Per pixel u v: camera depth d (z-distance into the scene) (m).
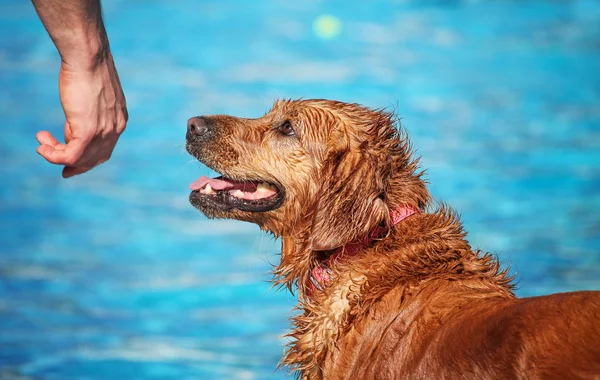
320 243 4.50
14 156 12.07
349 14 20.02
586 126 13.28
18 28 18.09
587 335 3.15
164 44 17.80
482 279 4.23
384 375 3.94
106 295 8.03
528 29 18.81
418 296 4.10
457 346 3.57
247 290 8.23
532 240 9.01
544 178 11.12
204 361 6.64
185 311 7.73
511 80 15.70
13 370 6.42
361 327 4.20
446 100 14.62
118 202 10.63
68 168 4.27
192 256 9.09
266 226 5.00
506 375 3.29
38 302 7.82
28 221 9.95
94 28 3.92
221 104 13.95
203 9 20.09
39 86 15.10
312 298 4.61
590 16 19.48
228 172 4.95
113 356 6.73
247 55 17.12
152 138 12.91
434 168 11.55
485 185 10.87
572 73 16.00
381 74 15.86
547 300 3.38
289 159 4.82
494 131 13.10
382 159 4.55
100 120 4.06
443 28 19.00
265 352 6.87
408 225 4.48
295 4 20.72
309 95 14.38
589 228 9.35
